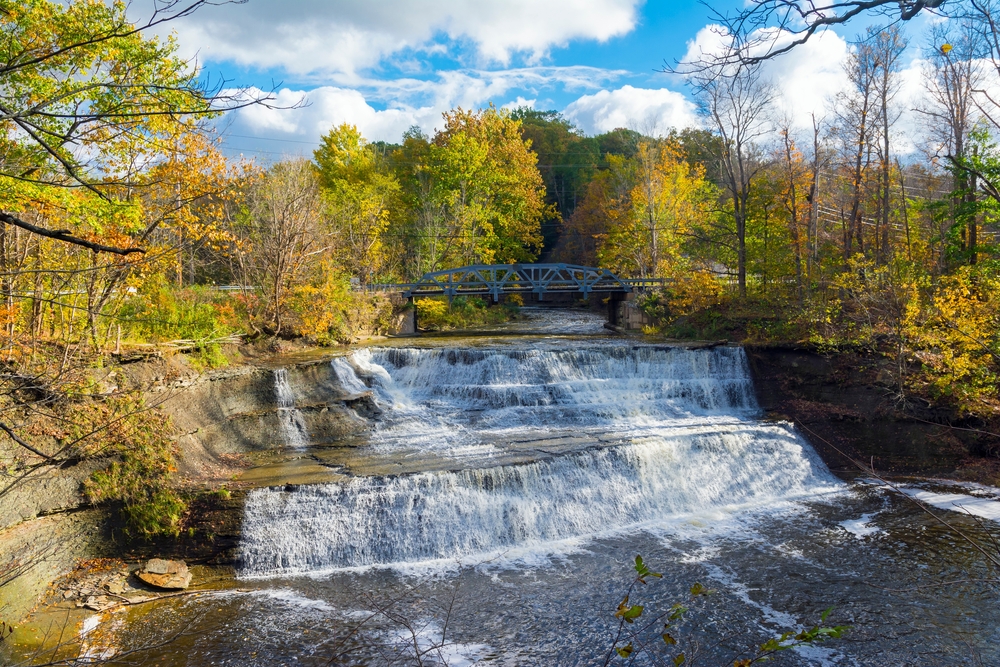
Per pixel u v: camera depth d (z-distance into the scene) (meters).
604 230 57.34
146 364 17.08
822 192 34.56
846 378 23.27
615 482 17.78
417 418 21.70
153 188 14.45
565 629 12.00
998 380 20.05
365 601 13.11
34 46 7.56
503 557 15.15
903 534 16.02
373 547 15.07
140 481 14.66
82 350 14.78
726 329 30.23
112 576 13.49
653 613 12.48
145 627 11.95
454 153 46.25
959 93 20.58
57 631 11.62
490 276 49.62
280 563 14.48
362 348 26.80
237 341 22.67
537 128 74.31
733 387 24.19
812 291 28.70
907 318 21.84
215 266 29.31
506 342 31.42
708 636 11.68
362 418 21.23
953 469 20.12
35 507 13.22
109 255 13.30
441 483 16.14
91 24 10.01
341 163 50.66
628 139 60.50
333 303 29.02
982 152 22.25
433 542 15.38
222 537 14.47
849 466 20.72
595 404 22.92
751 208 34.47
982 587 13.36
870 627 11.95
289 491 15.30
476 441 19.44
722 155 33.50
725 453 19.64
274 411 19.27
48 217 11.72
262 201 26.59
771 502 18.42
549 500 16.81
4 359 12.46
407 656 11.16
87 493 13.91
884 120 29.20
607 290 39.94
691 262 42.50
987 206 22.80
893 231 32.22
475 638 11.73
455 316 42.22
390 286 36.91
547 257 73.12
